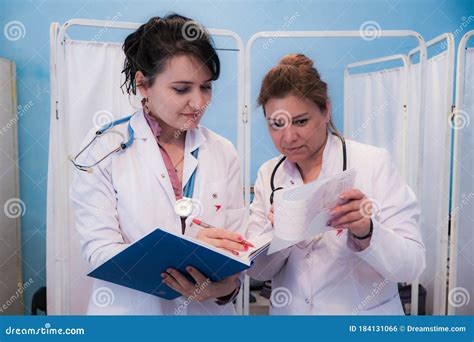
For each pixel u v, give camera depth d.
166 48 0.86
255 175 1.46
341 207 0.79
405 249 0.84
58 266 1.31
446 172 1.49
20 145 1.41
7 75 1.35
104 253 0.84
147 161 0.95
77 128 1.32
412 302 1.45
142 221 0.90
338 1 1.38
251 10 1.36
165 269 0.78
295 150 0.96
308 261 0.99
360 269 0.98
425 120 1.69
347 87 1.52
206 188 0.97
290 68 0.93
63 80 1.29
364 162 0.96
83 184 0.92
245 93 1.34
